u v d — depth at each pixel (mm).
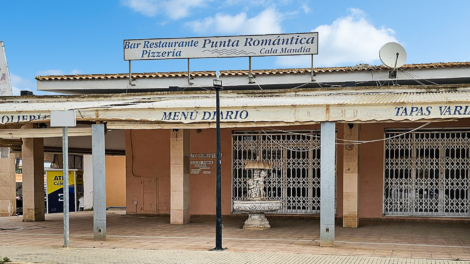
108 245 11008
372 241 11359
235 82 15891
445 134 14883
